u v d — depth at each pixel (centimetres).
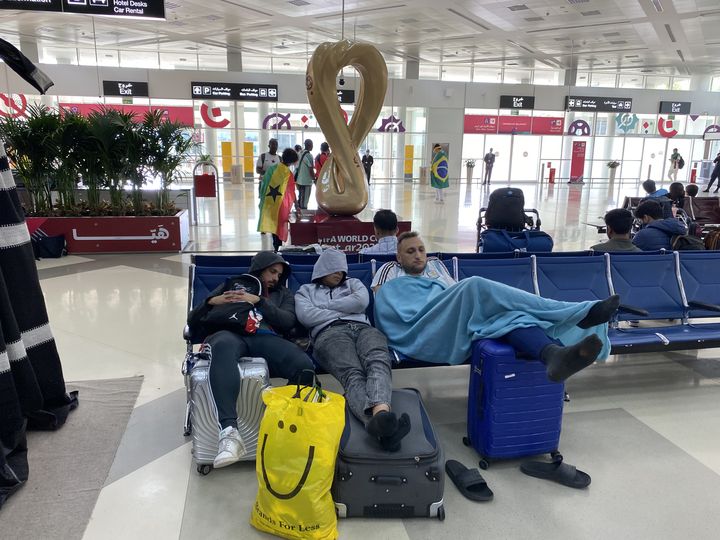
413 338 288
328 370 279
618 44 1655
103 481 242
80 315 478
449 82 2012
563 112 2209
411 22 1409
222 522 217
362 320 304
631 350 311
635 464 262
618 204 1454
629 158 2556
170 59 2111
